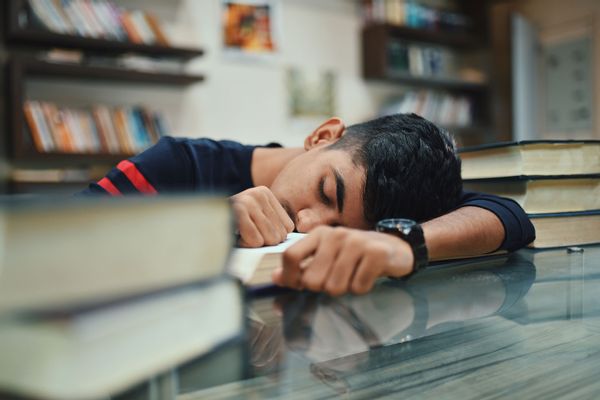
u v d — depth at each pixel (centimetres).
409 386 27
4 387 16
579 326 35
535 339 35
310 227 56
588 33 351
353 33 330
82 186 214
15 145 201
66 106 236
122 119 224
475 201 59
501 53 369
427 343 34
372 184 55
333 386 27
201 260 21
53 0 212
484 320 36
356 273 34
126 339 17
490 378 29
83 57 225
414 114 66
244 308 26
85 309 16
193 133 272
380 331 29
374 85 337
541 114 380
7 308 16
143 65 247
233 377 25
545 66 377
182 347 20
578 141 62
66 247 17
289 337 27
